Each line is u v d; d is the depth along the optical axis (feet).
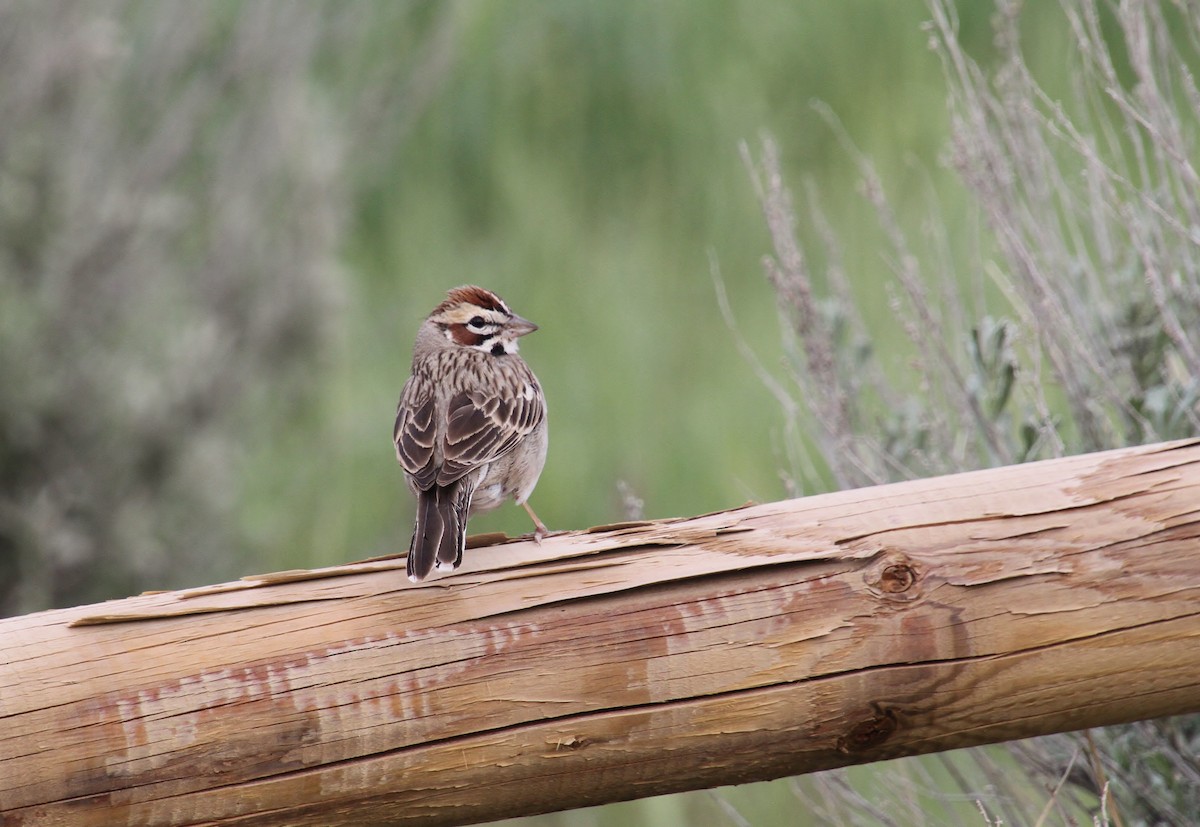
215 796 21.39
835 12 65.26
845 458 31.91
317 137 56.13
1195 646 22.09
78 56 49.44
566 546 22.36
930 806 33.60
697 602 22.02
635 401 54.75
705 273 59.77
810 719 22.15
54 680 21.12
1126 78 52.95
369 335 59.52
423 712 21.63
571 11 67.72
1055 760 28.96
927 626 22.04
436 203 64.23
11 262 48.01
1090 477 22.63
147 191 50.72
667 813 42.27
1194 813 27.71
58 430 47.01
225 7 59.88
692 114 65.67
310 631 21.70
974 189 31.68
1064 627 22.07
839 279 35.47
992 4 61.93
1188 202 29.96
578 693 21.85
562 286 60.18
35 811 21.01
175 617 21.67
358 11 59.62
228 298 52.80
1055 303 29.63
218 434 50.31
